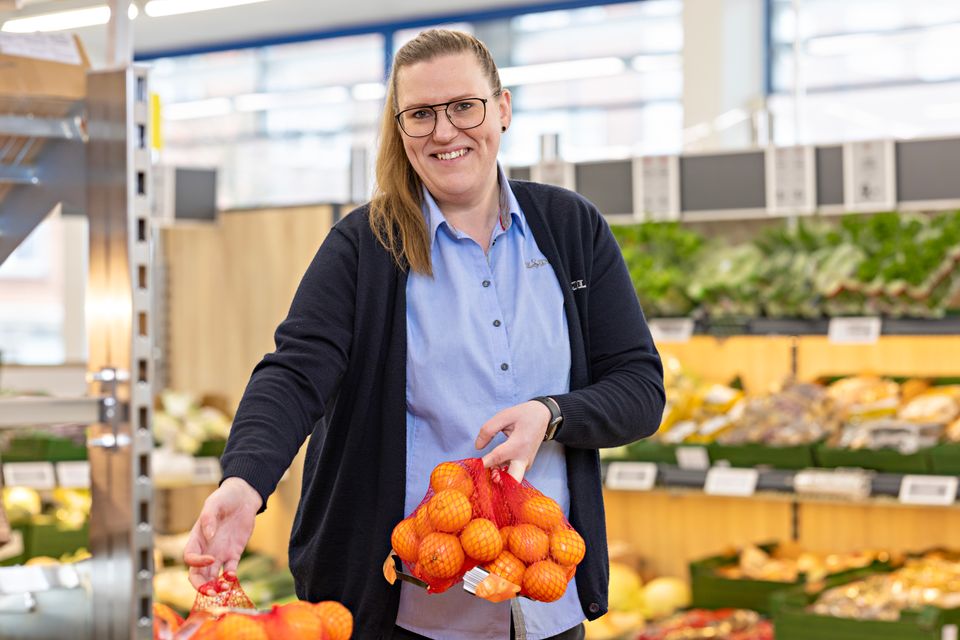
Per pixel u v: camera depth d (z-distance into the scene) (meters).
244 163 10.02
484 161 1.71
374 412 1.72
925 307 3.45
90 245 1.58
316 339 1.68
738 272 3.77
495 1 8.71
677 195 4.02
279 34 9.70
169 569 4.38
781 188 3.89
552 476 1.74
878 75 7.53
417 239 1.73
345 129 9.60
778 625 3.25
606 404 1.67
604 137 8.58
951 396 3.62
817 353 4.00
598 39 8.53
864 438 3.54
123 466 1.51
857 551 3.86
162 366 4.85
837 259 3.62
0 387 5.29
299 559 1.78
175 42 9.94
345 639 1.40
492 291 1.75
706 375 4.18
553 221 1.81
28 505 4.43
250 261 4.53
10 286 10.52
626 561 4.12
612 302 1.82
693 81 7.63
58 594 1.64
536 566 1.51
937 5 7.33
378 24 9.34
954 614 3.20
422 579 1.54
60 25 8.34
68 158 1.65
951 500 3.32
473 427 1.71
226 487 1.45
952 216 3.60
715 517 4.12
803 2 7.68
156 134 3.84
